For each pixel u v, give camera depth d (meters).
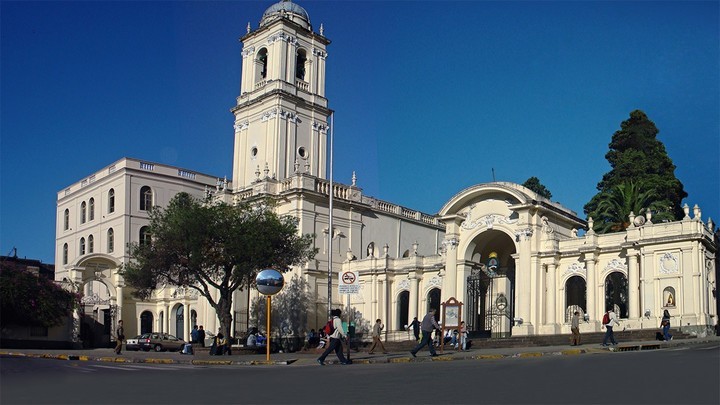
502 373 16.84
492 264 46.50
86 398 13.80
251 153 55.66
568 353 26.42
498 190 43.75
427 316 27.27
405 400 12.58
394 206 58.97
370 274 50.81
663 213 50.78
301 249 44.31
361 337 50.34
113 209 66.19
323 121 57.25
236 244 40.09
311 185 51.38
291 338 49.19
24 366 24.81
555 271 42.16
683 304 37.06
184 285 44.38
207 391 14.90
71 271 58.59
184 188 68.06
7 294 51.81
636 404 11.14
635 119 60.34
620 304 40.00
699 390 12.30
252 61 57.50
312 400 12.95
